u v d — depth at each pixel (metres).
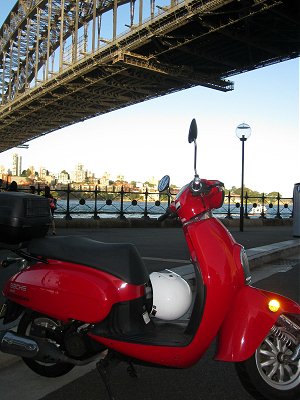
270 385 3.00
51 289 3.11
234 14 45.72
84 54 64.25
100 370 3.04
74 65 64.56
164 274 3.36
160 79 65.75
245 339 2.86
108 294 2.98
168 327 3.17
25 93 81.69
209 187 3.09
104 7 65.00
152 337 2.99
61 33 72.56
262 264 9.28
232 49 54.56
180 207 3.13
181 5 45.06
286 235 14.88
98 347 3.09
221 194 3.15
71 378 3.61
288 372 3.11
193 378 3.65
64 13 79.81
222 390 3.44
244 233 15.72
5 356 3.82
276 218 22.20
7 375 3.65
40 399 3.23
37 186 18.78
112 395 3.01
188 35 50.62
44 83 74.00
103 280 3.03
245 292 3.02
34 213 3.36
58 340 3.21
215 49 54.97
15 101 86.56
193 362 2.98
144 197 22.06
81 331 3.09
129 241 12.24
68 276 3.08
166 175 3.53
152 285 3.25
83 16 75.31
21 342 3.18
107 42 59.91
